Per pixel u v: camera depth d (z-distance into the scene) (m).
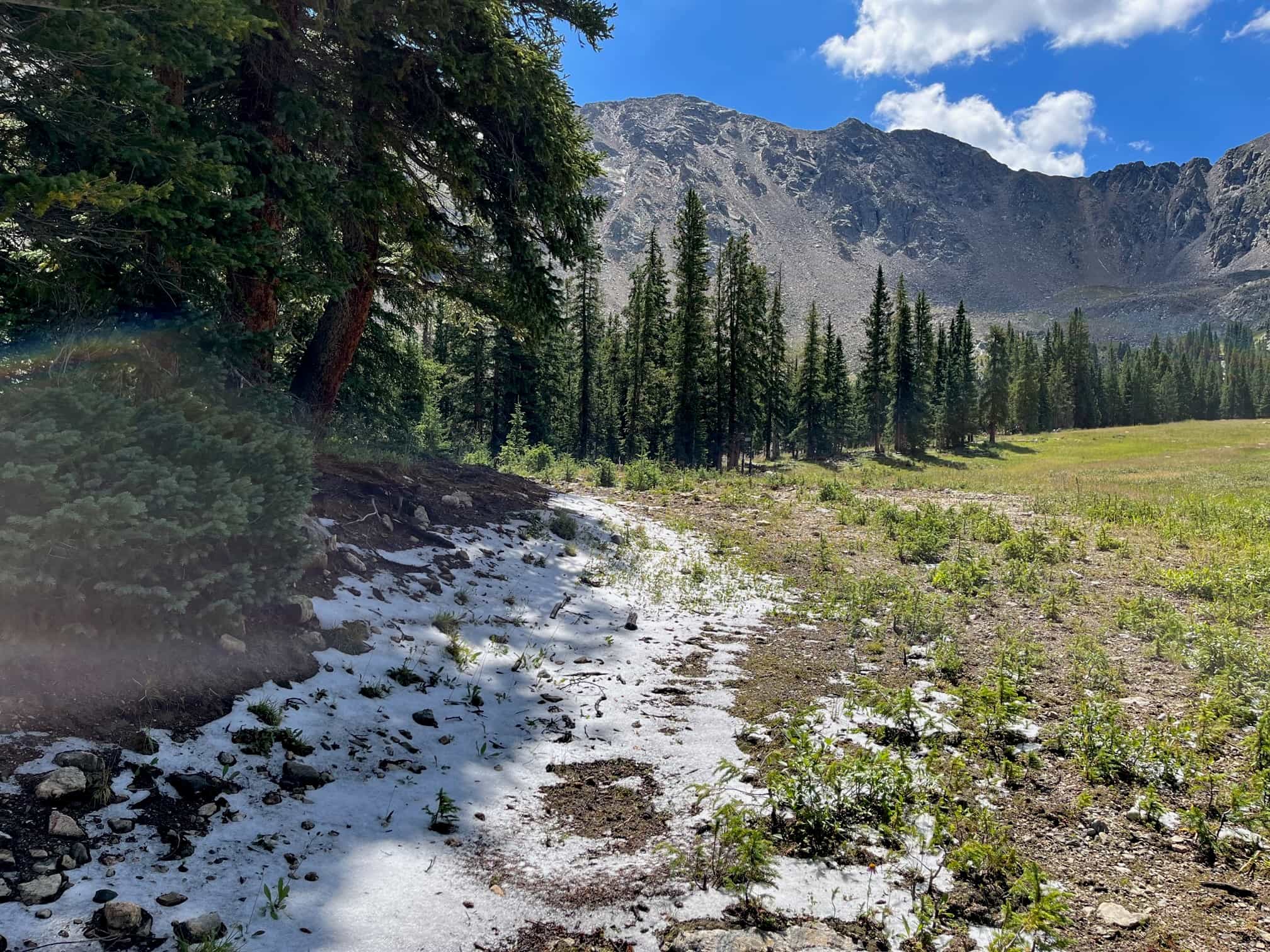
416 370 17.39
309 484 5.89
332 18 8.90
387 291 13.37
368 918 3.28
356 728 5.00
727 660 7.77
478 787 4.69
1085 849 4.23
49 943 2.68
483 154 11.43
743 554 12.86
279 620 5.77
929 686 6.95
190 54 6.27
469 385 41.19
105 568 4.11
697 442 49.94
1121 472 36.25
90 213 5.52
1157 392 120.88
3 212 4.55
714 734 5.82
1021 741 5.66
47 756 3.56
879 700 6.39
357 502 9.25
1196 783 4.94
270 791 4.04
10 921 2.72
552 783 4.91
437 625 7.18
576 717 6.00
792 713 6.22
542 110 10.87
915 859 4.07
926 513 15.71
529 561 10.10
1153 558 12.38
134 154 5.64
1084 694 6.68
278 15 7.78
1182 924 3.58
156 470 4.33
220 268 6.77
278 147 8.60
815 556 12.92
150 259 6.39
